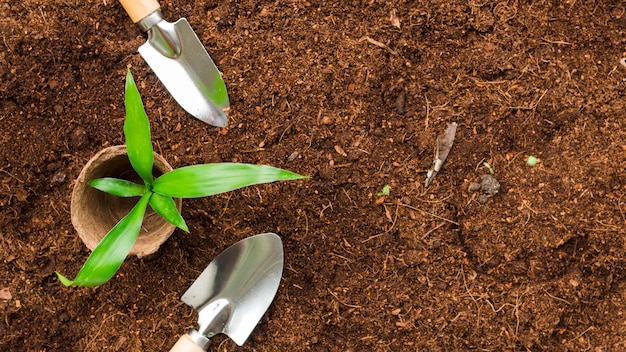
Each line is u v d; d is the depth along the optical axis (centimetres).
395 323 88
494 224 88
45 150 87
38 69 86
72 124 87
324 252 88
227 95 88
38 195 87
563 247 88
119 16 88
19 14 86
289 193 88
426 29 89
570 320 88
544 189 88
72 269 87
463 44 89
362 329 88
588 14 89
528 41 89
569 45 89
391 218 88
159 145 87
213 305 86
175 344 83
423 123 89
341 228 88
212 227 87
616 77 89
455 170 89
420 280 88
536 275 88
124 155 83
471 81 89
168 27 86
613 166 88
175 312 87
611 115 88
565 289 88
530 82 88
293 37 88
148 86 87
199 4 88
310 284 88
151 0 84
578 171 88
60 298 87
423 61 89
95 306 87
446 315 88
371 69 88
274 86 88
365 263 88
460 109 89
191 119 88
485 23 88
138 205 77
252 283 87
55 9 87
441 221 88
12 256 86
